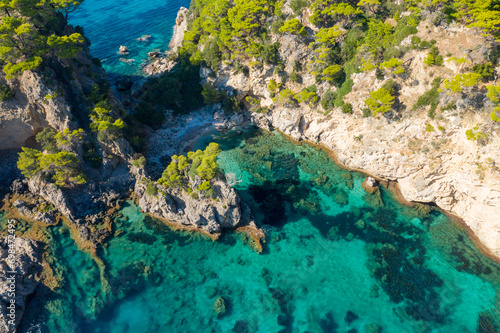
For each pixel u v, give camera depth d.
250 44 78.12
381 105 63.47
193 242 58.97
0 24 59.16
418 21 62.28
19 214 59.84
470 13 55.84
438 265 54.25
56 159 56.34
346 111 68.19
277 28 75.44
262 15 78.19
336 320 48.28
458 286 51.47
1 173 63.84
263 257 56.69
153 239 59.12
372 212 63.00
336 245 58.12
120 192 65.44
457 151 56.81
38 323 46.41
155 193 60.22
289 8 75.62
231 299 51.09
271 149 78.12
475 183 54.69
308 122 77.25
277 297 51.12
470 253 55.56
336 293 51.56
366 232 59.81
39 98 59.28
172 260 56.09
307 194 67.31
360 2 67.75
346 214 63.00
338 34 68.06
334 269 54.72
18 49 58.56
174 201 60.66
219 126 83.88
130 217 62.56
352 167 71.38
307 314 49.09
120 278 52.84
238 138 81.44
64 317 47.53
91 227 59.69
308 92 74.38
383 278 52.94
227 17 81.44
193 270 54.88
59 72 63.06
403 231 59.53
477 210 56.06
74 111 63.03
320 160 74.56
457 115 56.19
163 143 78.12
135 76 100.56
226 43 77.75
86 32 124.50
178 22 117.56
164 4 147.00
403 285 51.91
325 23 72.69
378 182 68.31
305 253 57.12
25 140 64.56
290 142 79.81
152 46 117.19
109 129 62.69
